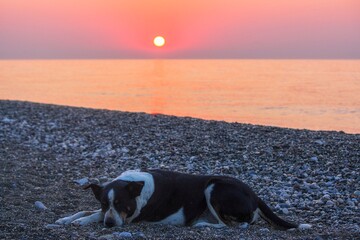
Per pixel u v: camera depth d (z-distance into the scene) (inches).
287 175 507.2
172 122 791.1
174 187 340.5
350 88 2003.0
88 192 436.5
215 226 332.5
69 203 397.1
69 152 617.6
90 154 605.3
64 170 524.7
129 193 327.9
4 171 491.5
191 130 727.1
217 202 334.6
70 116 852.0
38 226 323.9
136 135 700.7
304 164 545.6
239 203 332.2
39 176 486.3
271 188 462.6
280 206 408.8
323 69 4296.3
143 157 589.0
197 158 580.4
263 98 1640.0
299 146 620.1
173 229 324.2
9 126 770.8
